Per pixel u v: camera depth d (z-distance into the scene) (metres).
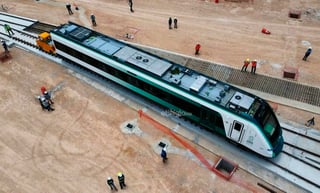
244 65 23.94
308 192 16.58
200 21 30.31
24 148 19.12
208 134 19.70
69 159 18.41
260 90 22.78
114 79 22.55
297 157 18.14
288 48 26.36
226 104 17.62
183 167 17.88
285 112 20.97
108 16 31.58
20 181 17.38
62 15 31.97
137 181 17.19
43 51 27.05
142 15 31.56
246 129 16.81
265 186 16.86
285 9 31.59
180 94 18.80
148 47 26.98
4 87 23.56
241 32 28.48
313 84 22.84
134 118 20.97
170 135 19.78
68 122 20.73
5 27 28.67
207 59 25.53
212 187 16.84
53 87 23.48
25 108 21.84
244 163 18.02
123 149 18.92
